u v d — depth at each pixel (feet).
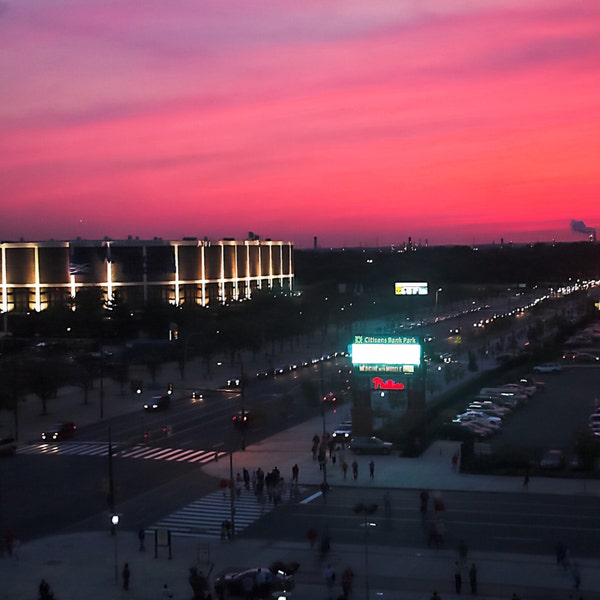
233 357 513.04
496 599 145.38
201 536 186.70
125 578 155.02
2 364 351.87
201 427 319.88
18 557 174.50
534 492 215.51
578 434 271.69
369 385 283.59
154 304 608.60
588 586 150.20
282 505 209.97
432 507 203.62
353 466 233.35
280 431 308.19
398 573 159.43
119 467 257.75
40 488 233.76
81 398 394.11
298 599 148.05
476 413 310.65
